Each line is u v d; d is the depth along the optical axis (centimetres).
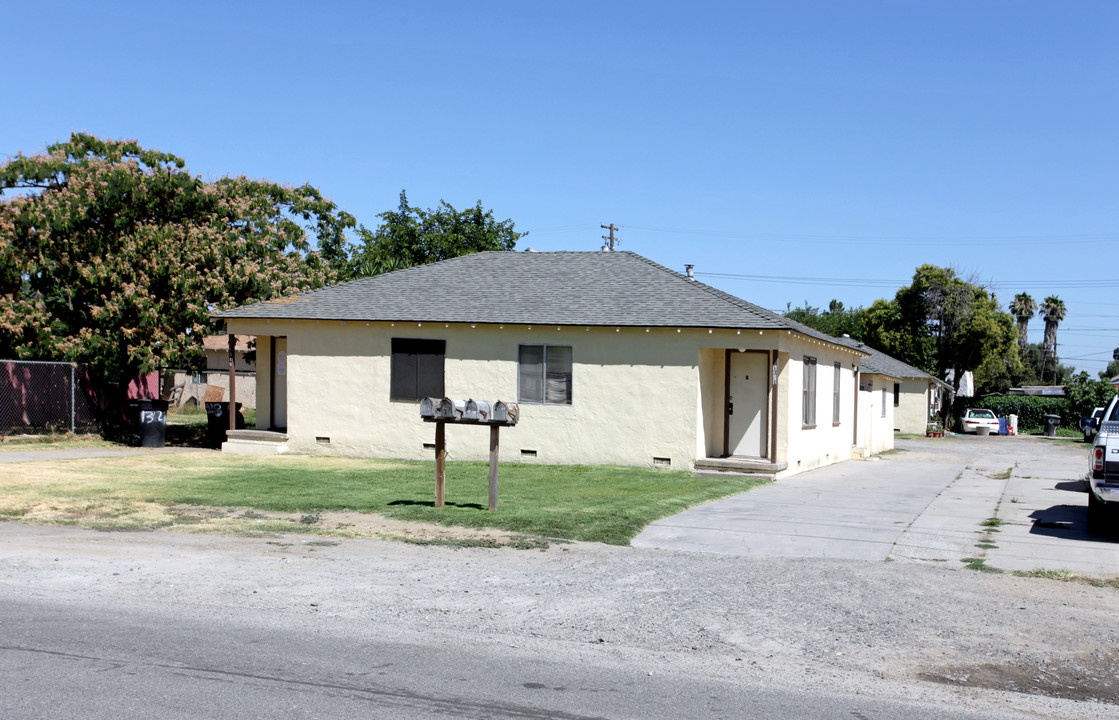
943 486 1786
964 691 575
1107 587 870
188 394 4275
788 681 587
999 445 3784
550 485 1571
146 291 2252
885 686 582
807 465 2077
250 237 2450
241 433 2175
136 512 1220
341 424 2100
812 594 823
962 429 5191
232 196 2489
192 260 2297
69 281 2264
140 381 3219
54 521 1144
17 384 2445
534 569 916
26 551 954
